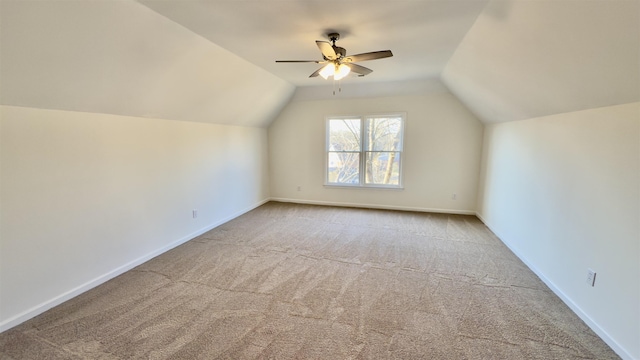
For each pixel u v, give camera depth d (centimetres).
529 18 194
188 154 396
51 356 188
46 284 238
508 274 302
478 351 193
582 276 229
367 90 534
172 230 372
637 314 178
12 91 204
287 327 217
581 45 178
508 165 385
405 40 301
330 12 235
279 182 633
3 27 171
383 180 569
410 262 329
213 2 216
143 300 252
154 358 186
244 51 333
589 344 200
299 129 598
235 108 457
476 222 480
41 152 231
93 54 224
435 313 234
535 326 219
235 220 494
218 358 187
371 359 186
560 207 263
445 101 509
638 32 143
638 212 179
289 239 401
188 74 317
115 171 293
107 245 288
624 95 187
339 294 262
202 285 277
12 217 216
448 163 524
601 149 213
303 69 417
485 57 289
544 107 281
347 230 439
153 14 231
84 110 260
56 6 180
